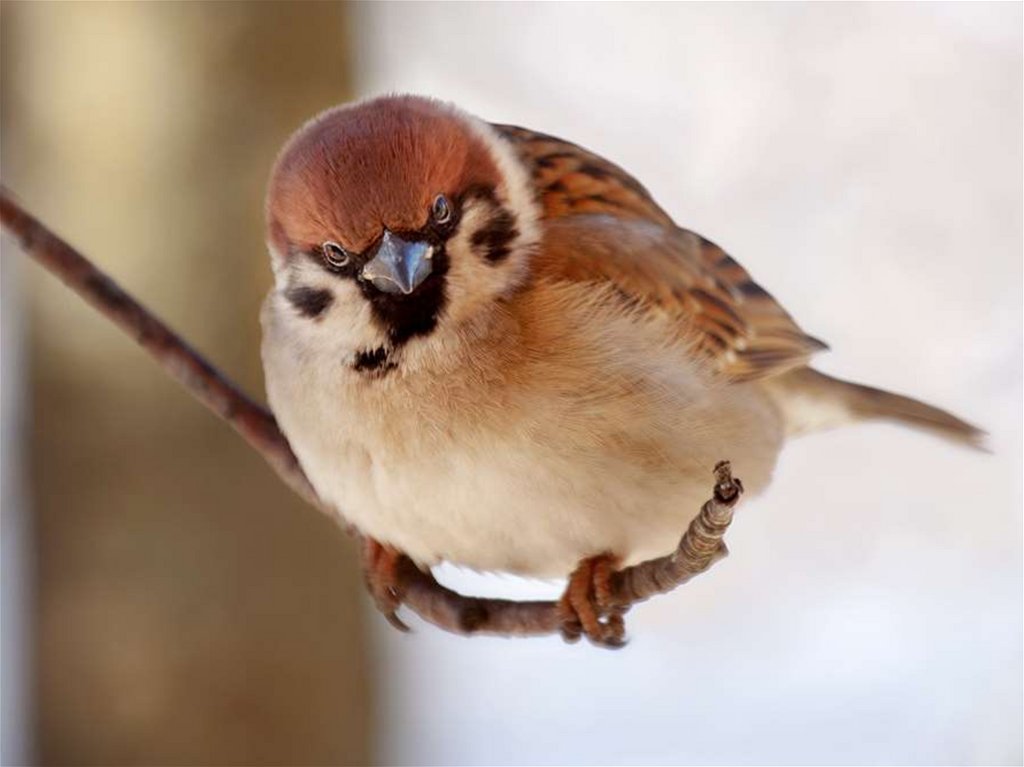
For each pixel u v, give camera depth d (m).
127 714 1.84
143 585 1.84
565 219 1.72
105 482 1.84
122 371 1.84
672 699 1.91
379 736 1.87
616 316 1.71
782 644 1.92
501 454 1.71
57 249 1.72
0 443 1.88
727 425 1.73
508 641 1.93
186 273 1.84
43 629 1.85
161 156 1.85
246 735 1.84
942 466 1.93
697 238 1.74
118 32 1.85
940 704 1.88
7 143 1.85
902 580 1.92
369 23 1.90
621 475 1.71
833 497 1.93
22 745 1.85
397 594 1.73
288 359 1.72
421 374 1.71
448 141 1.71
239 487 1.85
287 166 1.71
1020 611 1.91
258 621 1.85
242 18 1.85
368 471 1.71
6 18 1.85
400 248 1.70
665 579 1.68
